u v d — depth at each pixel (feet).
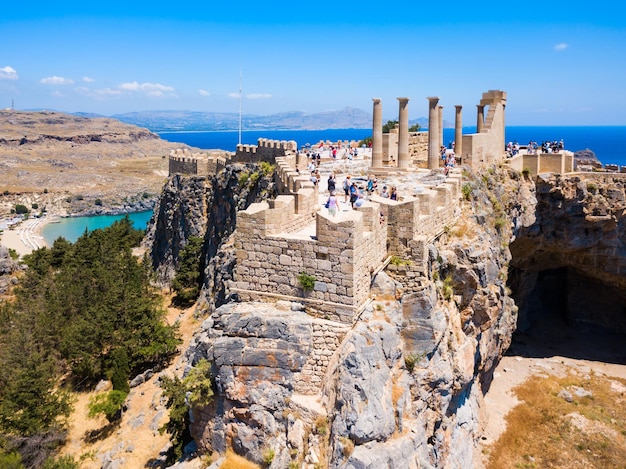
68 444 138.21
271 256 90.27
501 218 168.96
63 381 174.91
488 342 146.72
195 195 258.16
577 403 179.32
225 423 88.53
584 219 209.77
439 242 119.03
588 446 156.56
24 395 134.62
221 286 173.58
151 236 339.77
